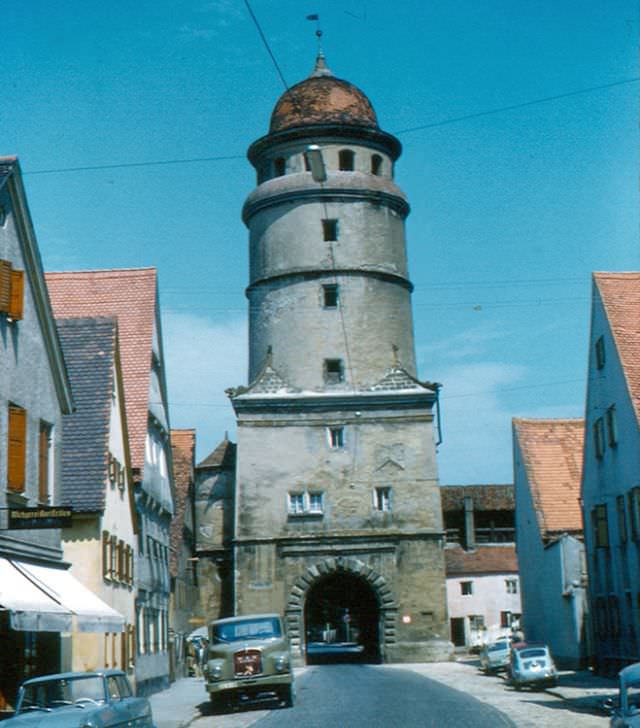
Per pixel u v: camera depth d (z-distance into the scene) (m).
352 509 60.31
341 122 65.69
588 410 44.72
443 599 59.00
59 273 45.94
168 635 45.41
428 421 61.28
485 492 85.56
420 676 46.12
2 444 22.86
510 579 80.00
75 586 25.30
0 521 22.33
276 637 31.67
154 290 44.56
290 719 26.39
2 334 23.16
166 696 37.81
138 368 40.88
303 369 63.03
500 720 24.77
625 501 39.34
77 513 29.75
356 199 65.50
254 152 68.00
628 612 39.41
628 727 14.05
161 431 43.97
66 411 27.56
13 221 24.30
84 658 28.23
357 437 61.25
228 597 64.19
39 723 15.75
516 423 57.34
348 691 36.31
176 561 49.94
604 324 41.56
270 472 60.78
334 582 78.06
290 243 65.12
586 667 48.03
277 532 60.06
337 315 63.97
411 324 66.50
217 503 65.31
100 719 16.09
